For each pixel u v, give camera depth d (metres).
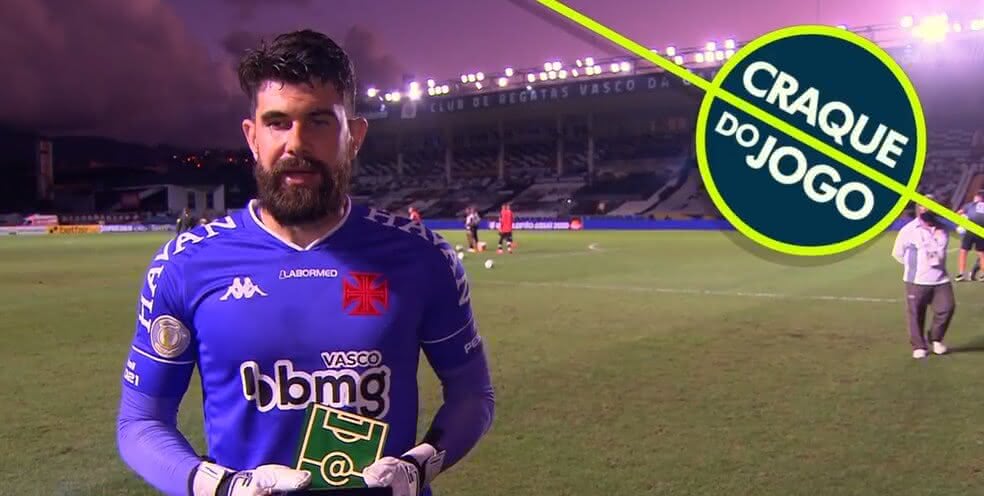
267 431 1.80
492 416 2.13
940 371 7.79
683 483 4.70
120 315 12.46
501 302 13.66
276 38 1.82
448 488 4.66
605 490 4.61
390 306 1.86
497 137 75.12
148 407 1.90
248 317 1.80
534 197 68.50
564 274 19.02
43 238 44.84
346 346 1.81
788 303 13.24
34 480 4.88
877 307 12.66
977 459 5.11
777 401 6.64
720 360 8.42
